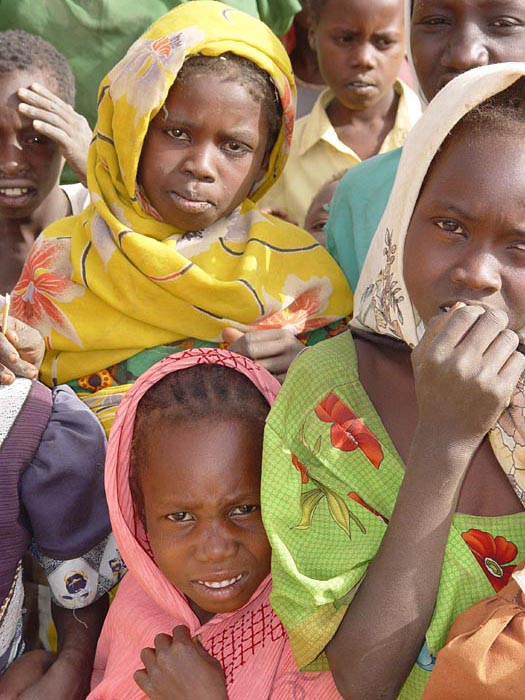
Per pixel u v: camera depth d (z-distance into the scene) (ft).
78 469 6.48
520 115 4.97
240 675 5.69
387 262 5.40
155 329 7.82
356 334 5.86
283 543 5.06
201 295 7.65
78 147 9.18
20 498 6.44
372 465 5.24
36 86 8.98
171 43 7.36
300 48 13.12
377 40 11.12
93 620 6.89
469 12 7.02
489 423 4.70
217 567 5.60
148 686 5.65
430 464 4.70
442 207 4.91
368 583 4.83
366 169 8.20
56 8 11.07
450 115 4.85
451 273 4.91
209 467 5.54
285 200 11.85
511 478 5.05
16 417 6.41
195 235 7.87
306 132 11.78
